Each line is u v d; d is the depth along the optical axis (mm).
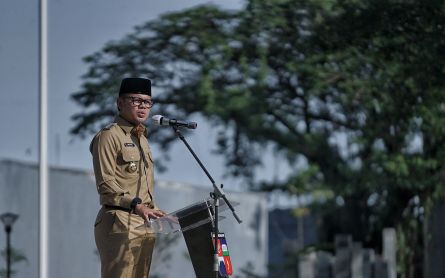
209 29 29031
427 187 30625
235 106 30172
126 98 13883
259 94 30812
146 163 14047
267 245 29547
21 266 25016
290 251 30000
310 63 30188
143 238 13805
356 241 30953
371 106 30438
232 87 30484
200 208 13484
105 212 13711
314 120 31406
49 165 25641
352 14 28906
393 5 28250
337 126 31469
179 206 27156
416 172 30484
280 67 30547
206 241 13758
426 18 28250
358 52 29766
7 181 25547
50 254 25016
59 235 25141
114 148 13727
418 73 29344
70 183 25391
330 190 31031
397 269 30797
